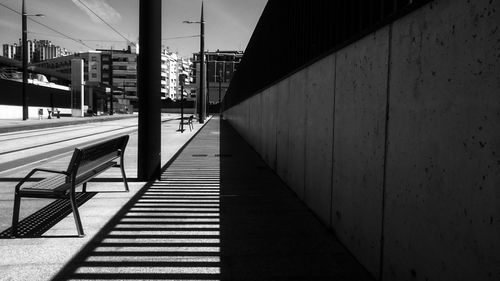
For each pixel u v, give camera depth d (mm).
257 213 5426
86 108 64188
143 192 6711
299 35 6688
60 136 20266
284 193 6742
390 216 3061
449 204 2283
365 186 3572
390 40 3102
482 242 1994
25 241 4230
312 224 4934
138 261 3715
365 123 3592
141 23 7570
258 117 12773
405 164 2826
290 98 7195
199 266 3613
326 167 4809
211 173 8820
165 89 162625
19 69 56188
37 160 10898
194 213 5402
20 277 3342
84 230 4613
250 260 3762
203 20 34562
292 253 3951
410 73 2770
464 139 2150
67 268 3541
